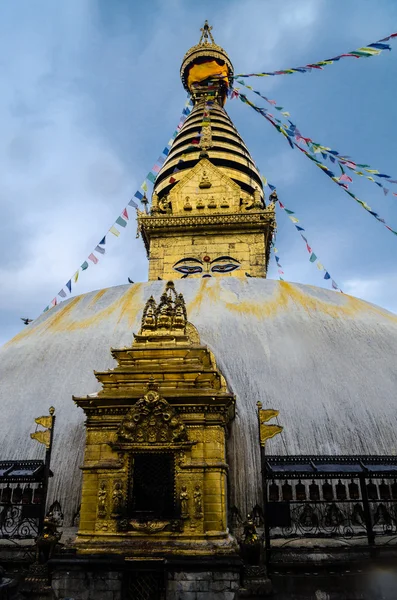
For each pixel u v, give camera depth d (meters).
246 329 10.18
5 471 6.69
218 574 5.50
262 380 8.79
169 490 6.09
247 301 11.43
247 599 5.38
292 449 7.69
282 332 10.15
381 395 8.74
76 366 9.49
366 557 6.05
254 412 8.18
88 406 6.50
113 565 5.63
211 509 5.95
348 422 8.15
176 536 5.83
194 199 24.92
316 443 7.79
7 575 6.00
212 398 6.31
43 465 6.84
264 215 23.38
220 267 23.05
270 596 5.45
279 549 6.08
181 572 5.52
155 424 6.26
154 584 5.60
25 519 6.72
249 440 7.76
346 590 5.81
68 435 8.09
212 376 6.93
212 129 29.14
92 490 6.16
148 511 6.01
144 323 7.82
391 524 6.65
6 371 10.00
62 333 10.79
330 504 6.68
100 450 6.35
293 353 9.52
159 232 24.05
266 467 6.51
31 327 12.02
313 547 6.17
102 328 10.61
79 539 5.93
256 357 9.33
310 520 6.54
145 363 7.21
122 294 12.24
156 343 7.43
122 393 6.63
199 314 10.77
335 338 10.17
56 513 7.14
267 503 6.32
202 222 23.61
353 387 8.83
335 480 7.25
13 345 11.18
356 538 6.58
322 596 5.75
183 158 26.91
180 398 6.37
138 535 5.87
